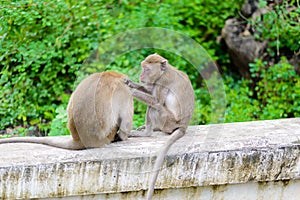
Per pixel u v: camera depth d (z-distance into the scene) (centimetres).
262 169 772
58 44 1162
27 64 1127
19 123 1117
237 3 1504
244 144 773
